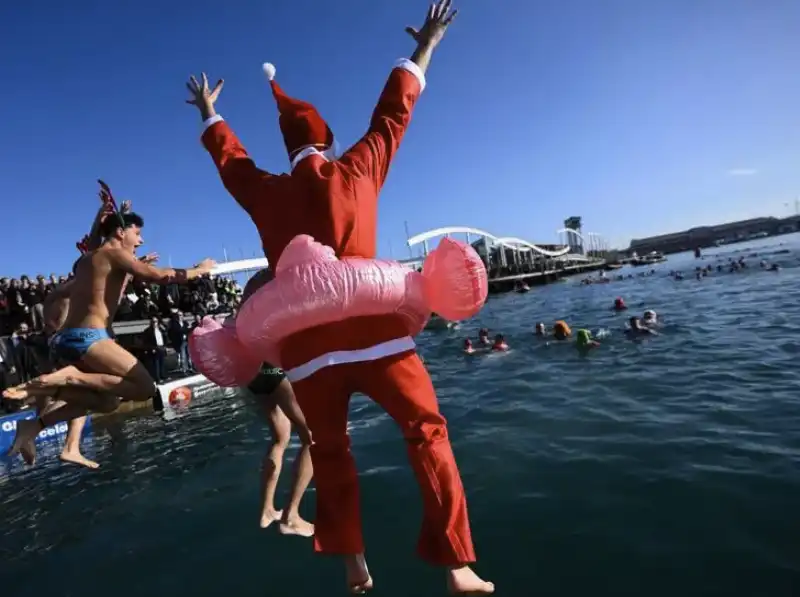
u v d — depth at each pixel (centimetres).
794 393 902
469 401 1128
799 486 554
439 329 2795
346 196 266
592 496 589
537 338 1966
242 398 1612
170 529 670
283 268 250
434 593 461
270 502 519
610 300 3278
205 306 2186
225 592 502
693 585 427
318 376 252
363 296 241
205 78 348
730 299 2464
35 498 893
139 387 423
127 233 446
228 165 310
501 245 7638
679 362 1264
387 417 1073
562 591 440
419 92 305
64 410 416
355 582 265
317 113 306
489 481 665
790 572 426
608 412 908
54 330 500
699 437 733
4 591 582
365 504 649
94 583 564
